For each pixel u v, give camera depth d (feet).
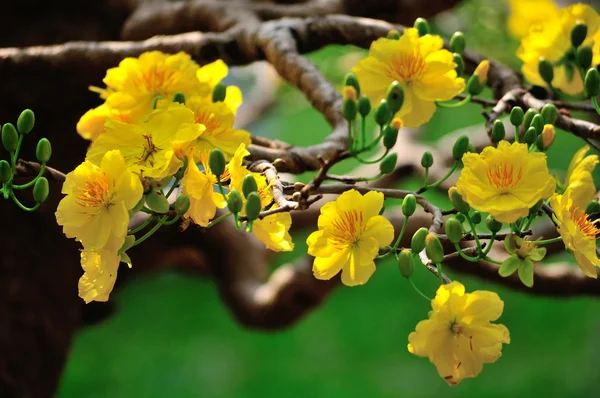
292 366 15.31
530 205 3.87
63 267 5.96
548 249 6.03
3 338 5.69
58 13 6.02
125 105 4.36
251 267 6.82
